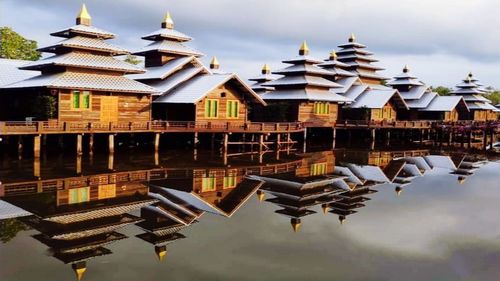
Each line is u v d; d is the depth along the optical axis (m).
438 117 69.19
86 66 31.97
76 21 34.41
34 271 11.47
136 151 34.97
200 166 29.33
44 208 17.44
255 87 61.22
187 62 42.53
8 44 57.94
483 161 39.22
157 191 21.27
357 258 13.42
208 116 38.56
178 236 14.73
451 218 18.47
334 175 28.12
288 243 14.52
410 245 14.78
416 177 28.91
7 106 35.94
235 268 12.27
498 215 19.25
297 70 53.53
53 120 30.11
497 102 125.19
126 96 34.44
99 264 12.12
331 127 52.72
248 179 25.50
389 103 61.06
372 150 45.38
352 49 70.56
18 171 24.56
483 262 13.41
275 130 40.75
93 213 16.97
